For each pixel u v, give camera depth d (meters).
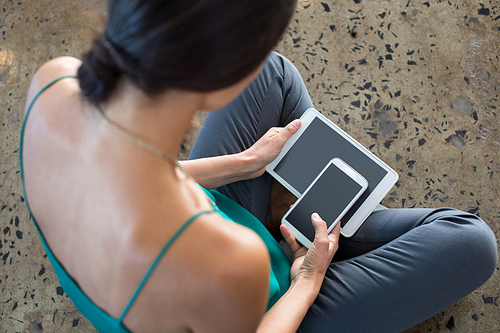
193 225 0.51
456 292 1.00
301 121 1.13
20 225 1.55
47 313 1.46
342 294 1.00
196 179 1.02
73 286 0.60
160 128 0.50
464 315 1.36
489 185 1.49
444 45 1.63
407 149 1.54
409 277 0.99
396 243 1.04
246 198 1.15
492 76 1.59
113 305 0.54
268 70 1.17
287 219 1.08
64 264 0.59
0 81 1.73
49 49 1.73
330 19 1.69
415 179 1.52
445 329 1.35
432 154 1.53
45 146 0.56
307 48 1.67
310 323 1.00
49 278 1.49
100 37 0.44
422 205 1.49
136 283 0.51
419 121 1.57
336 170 1.07
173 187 0.52
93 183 0.52
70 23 1.74
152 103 0.48
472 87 1.58
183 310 0.52
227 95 0.50
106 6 0.43
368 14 1.68
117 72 0.47
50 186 0.56
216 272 0.50
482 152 1.52
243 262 0.51
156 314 0.53
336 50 1.66
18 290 1.49
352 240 1.14
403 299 0.99
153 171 0.51
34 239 1.54
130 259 0.50
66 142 0.54
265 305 0.58
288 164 1.12
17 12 1.79
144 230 0.49
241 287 0.52
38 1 1.78
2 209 1.58
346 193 1.06
